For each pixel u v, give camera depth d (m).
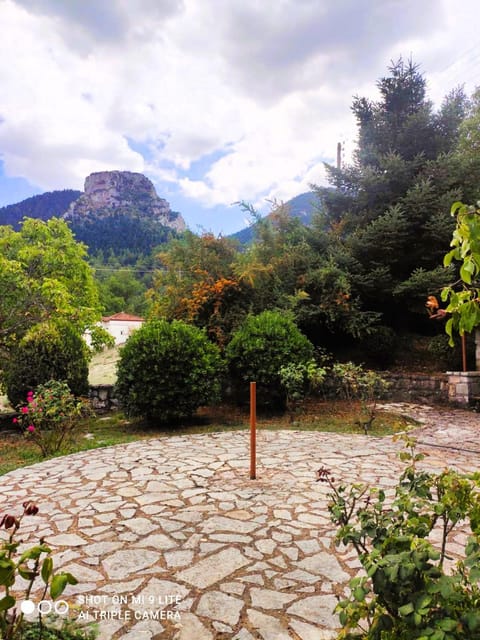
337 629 1.82
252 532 2.81
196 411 7.49
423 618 1.05
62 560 2.44
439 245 9.40
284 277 9.37
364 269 9.53
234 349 7.68
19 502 3.43
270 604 2.01
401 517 1.42
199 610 1.96
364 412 7.42
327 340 10.16
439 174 9.23
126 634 1.80
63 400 5.50
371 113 10.75
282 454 4.88
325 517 3.04
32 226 8.55
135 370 6.61
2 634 1.33
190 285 9.15
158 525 2.93
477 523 1.40
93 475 4.15
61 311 7.57
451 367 9.27
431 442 5.46
